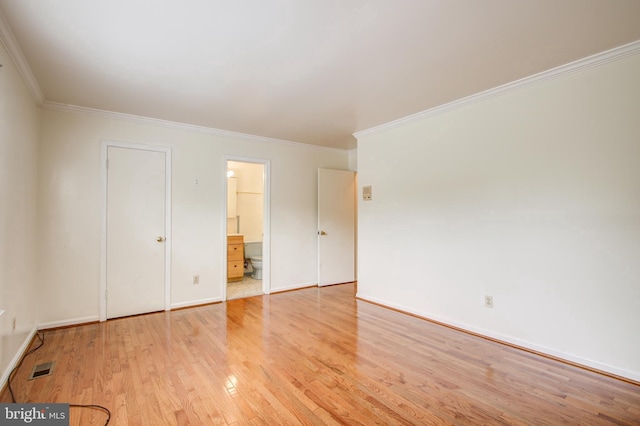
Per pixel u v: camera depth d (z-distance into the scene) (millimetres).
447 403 1918
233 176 6055
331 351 2648
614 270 2242
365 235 4281
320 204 5070
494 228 2896
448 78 2654
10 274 2232
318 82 2721
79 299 3287
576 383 2143
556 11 1776
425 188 3506
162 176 3793
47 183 3135
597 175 2316
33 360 2467
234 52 2215
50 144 3154
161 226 3777
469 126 3094
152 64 2375
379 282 4066
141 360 2471
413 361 2469
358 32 1985
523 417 1785
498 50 2209
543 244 2582
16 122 2312
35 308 3018
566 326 2455
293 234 4922
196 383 2135
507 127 2807
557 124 2508
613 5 1723
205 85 2762
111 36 2000
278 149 4777
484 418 1775
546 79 2553
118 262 3510
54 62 2328
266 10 1757
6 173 2115
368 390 2059
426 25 1910
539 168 2607
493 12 1786
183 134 3947
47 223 3131
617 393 2021
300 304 4090
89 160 3357
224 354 2584
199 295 4035
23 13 1754
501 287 2842
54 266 3166
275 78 2633
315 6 1727
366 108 3377
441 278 3336
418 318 3523
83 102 3146
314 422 1743
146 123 3691
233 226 6059
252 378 2203
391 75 2592
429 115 3432
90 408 1853
